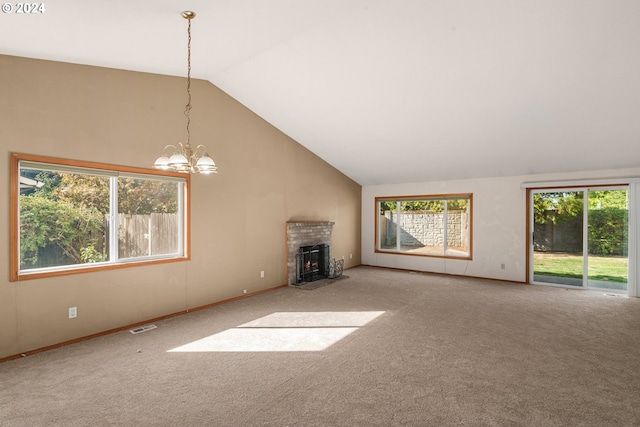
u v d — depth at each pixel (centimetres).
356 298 559
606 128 475
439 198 775
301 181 697
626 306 508
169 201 477
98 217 404
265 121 615
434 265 785
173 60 410
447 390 270
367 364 316
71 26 285
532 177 659
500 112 480
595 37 335
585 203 616
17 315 335
